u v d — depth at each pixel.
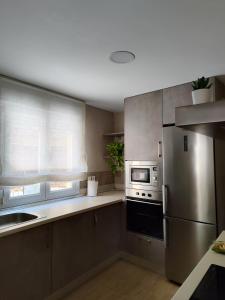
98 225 2.67
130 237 2.89
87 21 1.38
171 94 2.54
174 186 2.41
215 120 0.90
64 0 1.21
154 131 2.67
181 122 0.99
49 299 2.08
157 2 1.23
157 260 2.63
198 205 2.24
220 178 2.22
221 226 2.17
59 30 1.47
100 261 2.69
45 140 2.57
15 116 2.29
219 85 2.34
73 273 2.33
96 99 3.05
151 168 2.68
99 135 3.52
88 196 3.10
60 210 2.29
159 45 1.66
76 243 2.38
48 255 2.09
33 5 1.24
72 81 2.37
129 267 2.77
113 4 1.24
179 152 2.38
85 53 1.78
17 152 2.29
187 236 2.30
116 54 1.79
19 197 2.40
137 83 2.44
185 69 2.08
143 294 2.25
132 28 1.46
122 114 3.73
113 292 2.28
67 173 2.82
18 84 2.32
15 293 1.81
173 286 2.38
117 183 3.73
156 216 2.63
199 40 1.60
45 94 2.60
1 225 2.13
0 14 1.31
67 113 2.86
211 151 2.17
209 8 1.27
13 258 1.80
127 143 2.94
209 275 1.08
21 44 1.64
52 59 1.87
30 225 1.84
